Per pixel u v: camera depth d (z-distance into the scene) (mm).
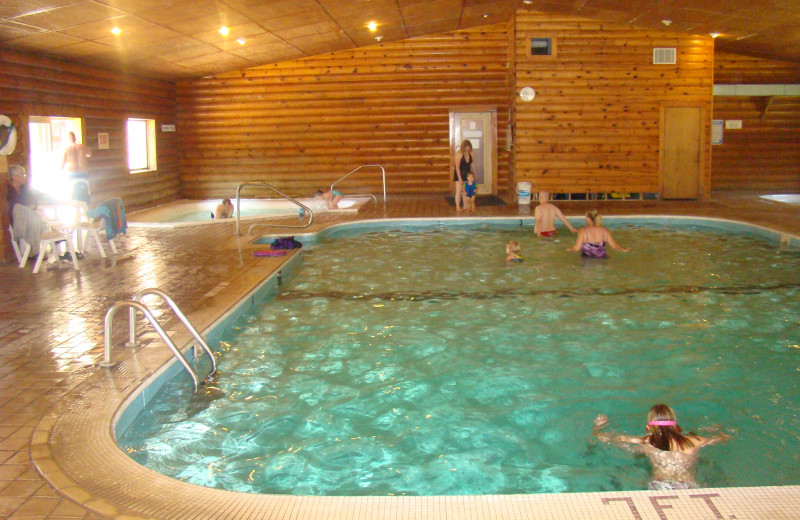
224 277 7152
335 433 3971
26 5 7574
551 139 13938
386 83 15359
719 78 15391
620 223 11484
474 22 14562
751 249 9102
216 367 4977
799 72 15328
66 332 5184
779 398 4371
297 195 15828
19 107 9516
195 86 15539
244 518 2475
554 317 6160
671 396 4438
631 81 13781
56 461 3037
